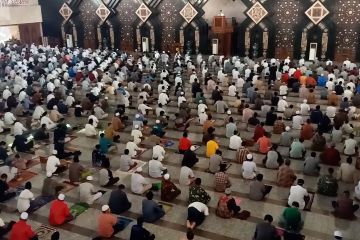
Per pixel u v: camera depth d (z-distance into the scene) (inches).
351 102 546.3
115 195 301.0
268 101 573.0
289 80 626.2
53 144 440.5
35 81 693.9
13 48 951.6
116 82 637.9
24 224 253.0
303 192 296.0
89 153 415.5
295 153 386.9
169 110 549.3
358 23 790.5
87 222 293.6
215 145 391.9
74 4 1015.6
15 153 416.8
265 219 249.6
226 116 513.3
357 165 365.4
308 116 501.4
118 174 367.9
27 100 553.0
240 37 888.9
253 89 565.0
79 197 326.0
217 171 362.6
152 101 579.8
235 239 270.2
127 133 468.1
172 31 938.7
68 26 1039.0
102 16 991.0
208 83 642.8
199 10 898.1
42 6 1054.4
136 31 973.2
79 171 350.9
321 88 634.8
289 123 486.9
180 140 407.2
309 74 668.7
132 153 391.5
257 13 853.8
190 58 865.5
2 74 741.9
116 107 564.7
